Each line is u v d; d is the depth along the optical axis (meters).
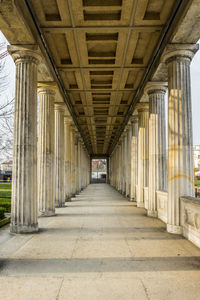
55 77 11.09
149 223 9.85
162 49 8.58
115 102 16.20
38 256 5.83
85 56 9.91
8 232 8.27
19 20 6.60
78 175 25.42
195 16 6.52
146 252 6.12
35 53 8.29
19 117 8.35
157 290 4.12
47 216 11.45
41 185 11.45
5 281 4.50
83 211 13.12
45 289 4.18
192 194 8.13
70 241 7.15
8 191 24.16
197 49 8.07
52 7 7.32
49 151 11.53
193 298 3.85
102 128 25.78
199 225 6.52
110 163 49.97
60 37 8.76
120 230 8.59
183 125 8.18
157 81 11.09
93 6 7.11
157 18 7.68
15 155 8.30
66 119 17.94
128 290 4.12
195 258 5.68
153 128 11.53
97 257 5.76
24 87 8.36
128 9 7.18
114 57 10.10
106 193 26.55
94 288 4.20
